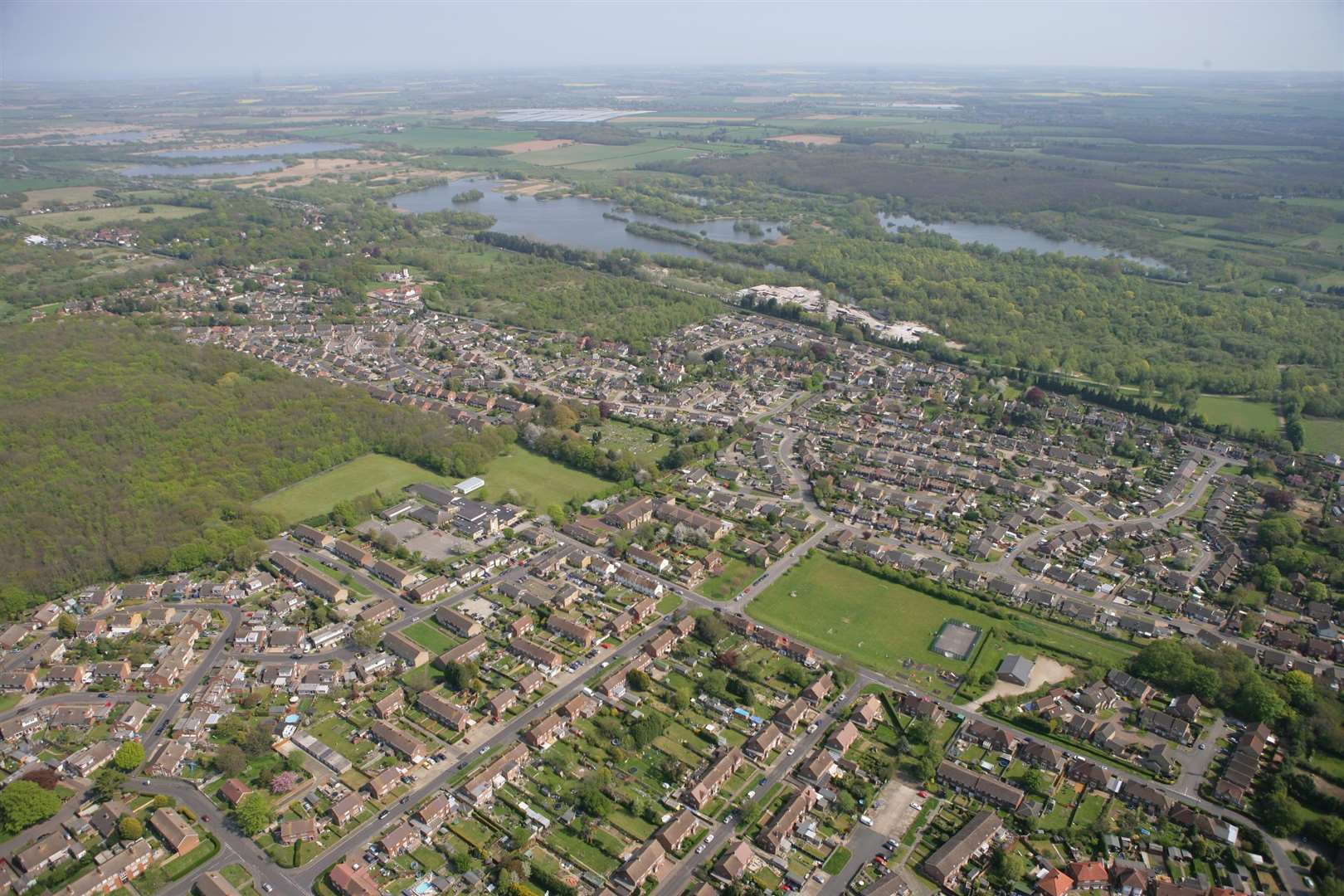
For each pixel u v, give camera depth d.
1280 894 192.00
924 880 195.00
